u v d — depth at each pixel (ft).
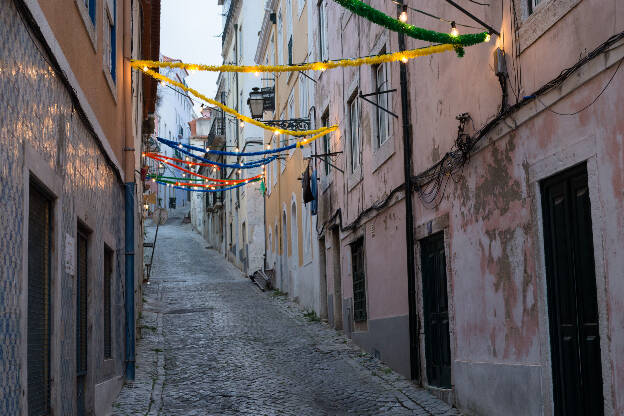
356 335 46.16
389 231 38.14
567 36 19.04
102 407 26.78
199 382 35.53
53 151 18.25
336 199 52.37
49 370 18.51
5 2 13.60
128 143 35.86
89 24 24.02
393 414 27.84
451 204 28.76
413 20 33.78
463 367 27.45
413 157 33.88
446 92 29.14
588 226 18.57
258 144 101.71
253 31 108.06
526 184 21.79
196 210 187.83
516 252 22.66
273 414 28.12
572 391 19.57
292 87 72.38
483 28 24.81
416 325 33.68
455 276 28.40
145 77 66.18
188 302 73.61
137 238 52.26
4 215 13.51
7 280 13.65
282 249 80.74
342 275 51.06
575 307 19.38
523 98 21.27
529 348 21.85
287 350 45.32
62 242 19.57
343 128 49.06
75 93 20.63
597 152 17.60
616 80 16.71
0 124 13.21
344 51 48.57
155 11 65.10
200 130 189.88
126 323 35.01
